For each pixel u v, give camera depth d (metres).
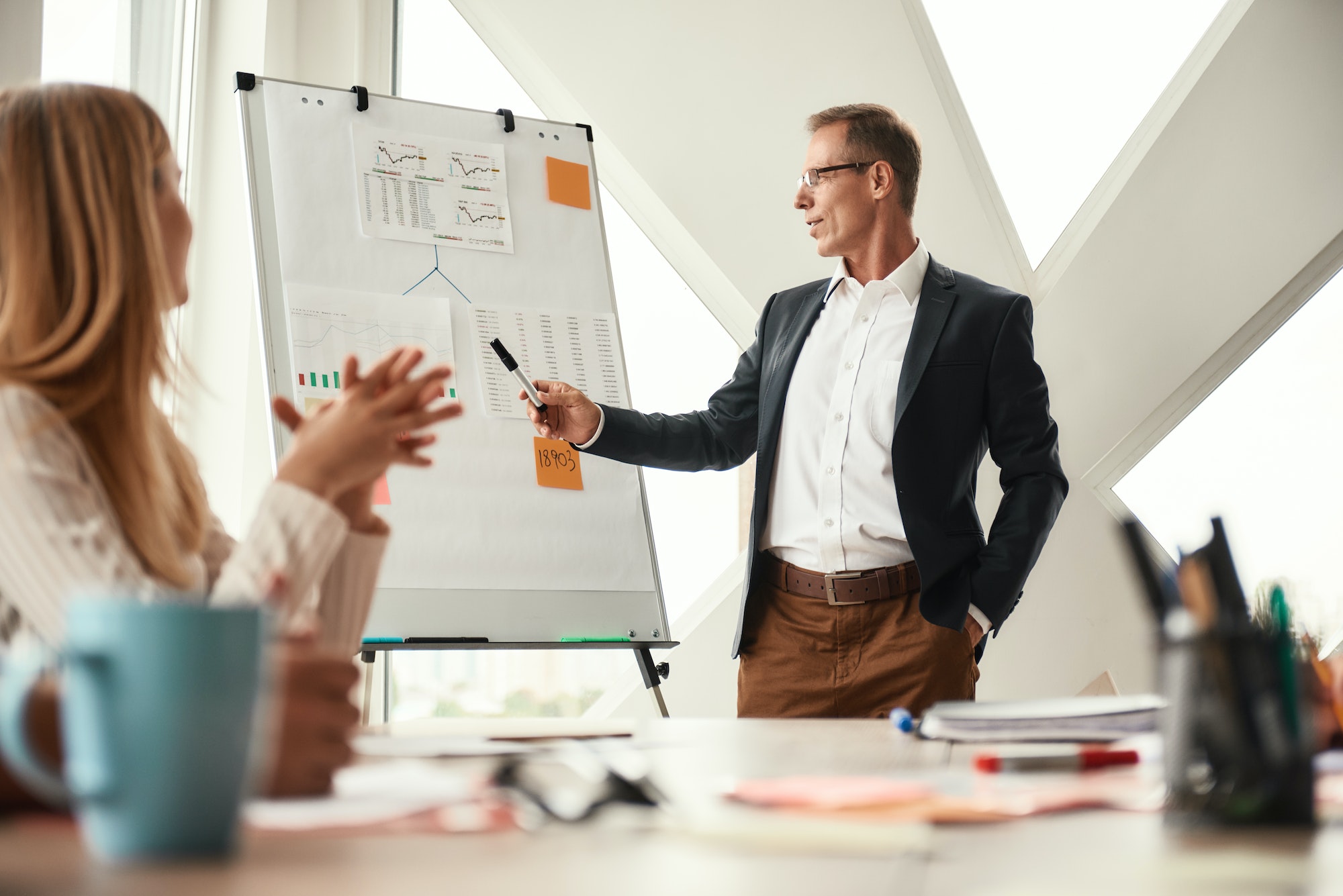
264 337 2.31
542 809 0.54
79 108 1.01
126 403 0.99
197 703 0.41
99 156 1.01
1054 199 3.39
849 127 2.26
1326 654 3.17
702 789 0.65
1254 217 3.32
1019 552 2.07
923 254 2.25
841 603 2.07
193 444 2.87
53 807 0.51
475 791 0.60
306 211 2.42
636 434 2.27
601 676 3.15
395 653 3.05
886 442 2.12
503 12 3.15
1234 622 0.53
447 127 2.62
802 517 2.14
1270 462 3.38
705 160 3.19
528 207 2.65
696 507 3.26
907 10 3.29
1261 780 0.52
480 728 1.10
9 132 1.00
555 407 2.25
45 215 0.99
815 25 3.25
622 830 0.50
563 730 1.08
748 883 0.39
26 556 0.85
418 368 2.41
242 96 2.45
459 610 2.30
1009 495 2.13
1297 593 0.59
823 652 2.07
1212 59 3.34
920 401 2.10
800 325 2.27
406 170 2.54
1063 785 0.68
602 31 3.18
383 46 3.17
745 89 3.21
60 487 0.88
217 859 0.41
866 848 0.46
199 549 1.12
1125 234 3.31
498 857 0.43
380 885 0.37
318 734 0.58
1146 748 0.86
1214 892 0.37
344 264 2.42
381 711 2.96
